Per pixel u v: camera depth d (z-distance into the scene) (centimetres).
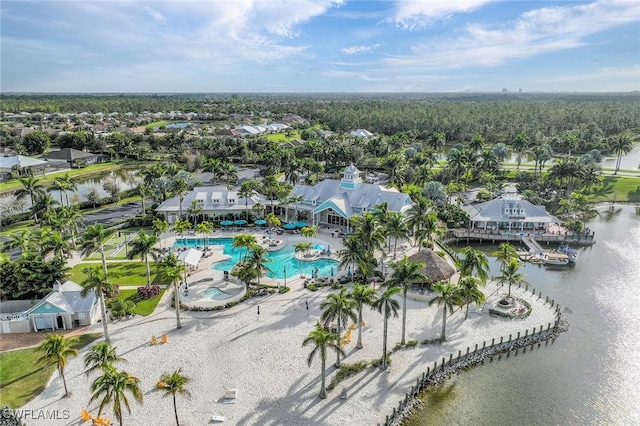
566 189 15050
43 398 5184
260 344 6309
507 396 5453
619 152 17588
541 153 16762
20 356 5975
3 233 10988
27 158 17662
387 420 4819
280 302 7538
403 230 8781
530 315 7206
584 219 12744
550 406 5278
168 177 13688
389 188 12475
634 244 10725
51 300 6625
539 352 6328
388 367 5828
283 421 4866
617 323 7050
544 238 10794
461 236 11075
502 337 6300
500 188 14738
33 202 12225
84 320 6806
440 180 16775
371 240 7925
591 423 5022
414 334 6594
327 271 8912
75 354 5184
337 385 5462
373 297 6000
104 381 4419
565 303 7694
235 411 5012
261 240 10588
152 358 5972
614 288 8288
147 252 7856
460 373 5878
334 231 11144
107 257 9588
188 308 7269
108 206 13862
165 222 10862
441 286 6312
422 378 5556
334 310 5541
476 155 17100
